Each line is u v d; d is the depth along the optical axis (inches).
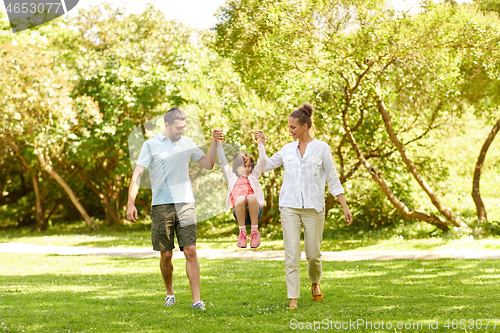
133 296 224.2
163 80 730.2
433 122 588.7
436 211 644.1
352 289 232.1
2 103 666.8
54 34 772.6
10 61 669.9
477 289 223.0
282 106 542.6
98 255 475.5
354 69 472.1
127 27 825.5
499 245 430.3
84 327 163.5
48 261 414.0
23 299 217.9
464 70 565.9
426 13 486.0
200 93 587.8
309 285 247.4
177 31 853.8
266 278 281.9
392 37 467.5
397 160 627.5
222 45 645.3
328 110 526.3
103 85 767.1
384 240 553.3
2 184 1014.4
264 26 535.5
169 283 199.3
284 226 192.4
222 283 263.7
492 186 767.1
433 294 213.8
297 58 475.2
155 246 191.3
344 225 683.4
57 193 939.3
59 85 708.7
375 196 632.4
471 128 674.8
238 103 588.7
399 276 275.3
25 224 1002.1
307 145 195.6
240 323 164.4
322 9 468.4
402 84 536.4
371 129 606.9
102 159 859.4
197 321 169.9
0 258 443.8
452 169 708.0
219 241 617.3
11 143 772.0
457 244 462.0
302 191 190.5
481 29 497.0
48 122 735.1
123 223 907.4
